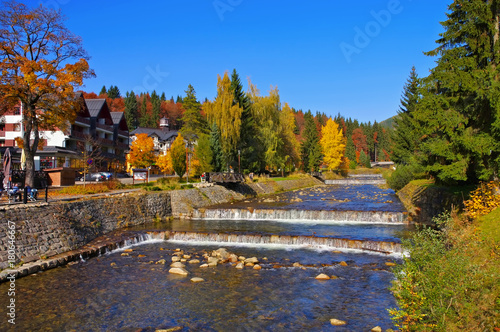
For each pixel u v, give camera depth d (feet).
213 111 180.45
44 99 88.22
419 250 31.68
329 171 324.80
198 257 60.08
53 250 56.13
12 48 83.10
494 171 54.70
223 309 38.34
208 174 139.54
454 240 37.06
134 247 68.03
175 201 109.29
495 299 24.06
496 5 54.49
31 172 87.92
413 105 160.66
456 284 25.09
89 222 71.61
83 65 89.25
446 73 56.39
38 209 60.18
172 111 442.50
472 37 56.70
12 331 32.99
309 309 38.11
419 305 27.40
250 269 52.80
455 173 55.57
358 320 35.12
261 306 39.09
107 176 152.87
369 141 478.59
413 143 149.59
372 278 47.93
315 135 289.74
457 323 23.50
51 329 33.55
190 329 33.71
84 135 181.78
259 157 198.39
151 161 208.33
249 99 210.18
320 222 94.27
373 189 201.98
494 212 48.83
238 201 137.80
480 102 54.24
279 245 68.80
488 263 31.24
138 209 92.84
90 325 34.50
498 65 51.29
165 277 49.21
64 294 42.47
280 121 214.48
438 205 80.02
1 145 161.99
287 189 197.26
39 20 85.66
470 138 52.65
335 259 57.82
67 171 111.75
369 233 76.23
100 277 48.98
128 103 407.85
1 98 83.15
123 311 37.86
